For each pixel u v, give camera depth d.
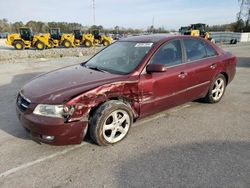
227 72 5.11
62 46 27.31
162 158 3.02
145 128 3.89
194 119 4.27
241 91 6.17
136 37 4.57
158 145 3.35
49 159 3.01
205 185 2.52
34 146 3.32
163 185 2.53
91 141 3.44
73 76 3.56
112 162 2.95
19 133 3.71
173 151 3.19
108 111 3.16
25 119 3.01
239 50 19.80
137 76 3.48
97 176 2.68
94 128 3.14
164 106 3.96
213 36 37.44
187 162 2.93
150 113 3.82
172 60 3.99
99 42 30.22
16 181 2.61
